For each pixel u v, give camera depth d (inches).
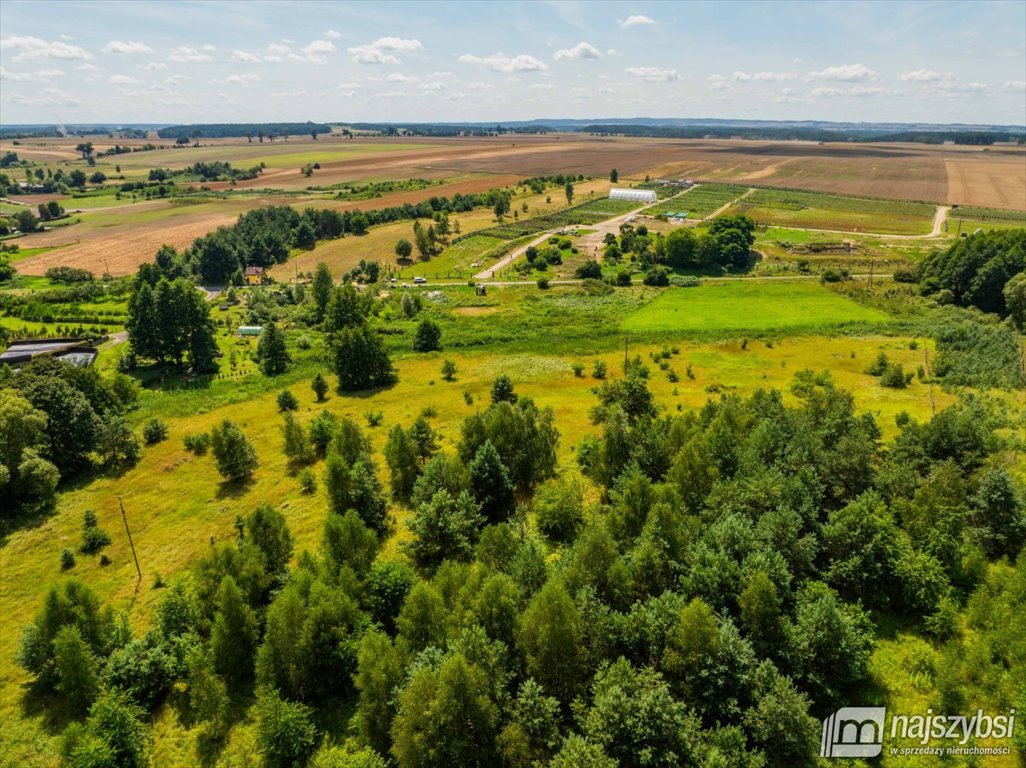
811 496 1674.5
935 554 1573.6
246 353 4485.7
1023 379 2952.8
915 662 1352.1
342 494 1947.6
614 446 2039.9
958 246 5059.1
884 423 2581.2
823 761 1163.3
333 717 1348.4
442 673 1112.2
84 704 1417.3
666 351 3786.9
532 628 1238.3
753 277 6097.4
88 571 1966.0
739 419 2098.9
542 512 1902.1
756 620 1300.4
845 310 4771.2
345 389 3499.0
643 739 1093.1
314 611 1362.0
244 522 1941.4
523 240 7765.8
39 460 2276.1
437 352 4119.1
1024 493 1740.9
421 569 1787.6
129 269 6850.4
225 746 1317.7
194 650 1409.9
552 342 4220.0
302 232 7701.8
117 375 3499.0
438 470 1974.7
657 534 1480.1
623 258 6963.6
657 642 1268.5
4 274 6402.6
